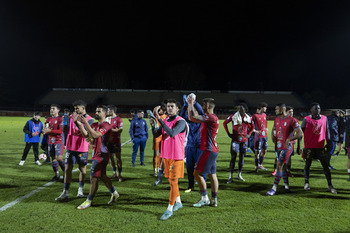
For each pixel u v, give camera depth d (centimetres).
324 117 523
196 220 370
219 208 419
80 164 464
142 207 420
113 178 619
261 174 681
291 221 371
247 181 604
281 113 518
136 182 580
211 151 413
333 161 872
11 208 409
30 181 575
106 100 5625
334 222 369
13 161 805
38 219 368
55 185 544
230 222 365
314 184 576
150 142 1334
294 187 552
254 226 353
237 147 598
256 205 436
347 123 597
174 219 373
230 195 492
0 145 1127
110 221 363
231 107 5528
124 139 1455
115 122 591
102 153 414
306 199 470
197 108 495
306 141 532
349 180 609
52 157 575
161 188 533
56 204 430
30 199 454
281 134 513
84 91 5916
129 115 4738
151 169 722
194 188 539
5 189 512
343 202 454
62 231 331
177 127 384
